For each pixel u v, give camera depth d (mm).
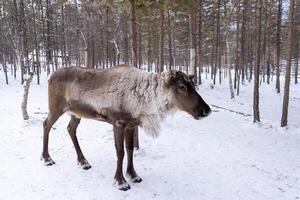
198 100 4395
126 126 4781
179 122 10180
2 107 12594
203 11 26000
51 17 29656
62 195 4508
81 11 23141
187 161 6238
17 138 7223
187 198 4652
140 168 5645
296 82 31859
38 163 5605
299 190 5367
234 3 24141
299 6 26719
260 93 25156
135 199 4500
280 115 17188
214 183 5281
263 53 30891
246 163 6543
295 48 32219
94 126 8594
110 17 25516
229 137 9023
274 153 7789
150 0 8977
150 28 28906
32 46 27453
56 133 7719
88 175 5172
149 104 4559
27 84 9125
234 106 18203
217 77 31984
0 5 25266
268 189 5273
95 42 30281
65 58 28766
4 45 28859
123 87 4629
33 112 11234
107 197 4504
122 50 32781
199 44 24328
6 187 4688
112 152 6324
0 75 25453
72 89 5074
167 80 4348
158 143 7410
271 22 28531
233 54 38375
